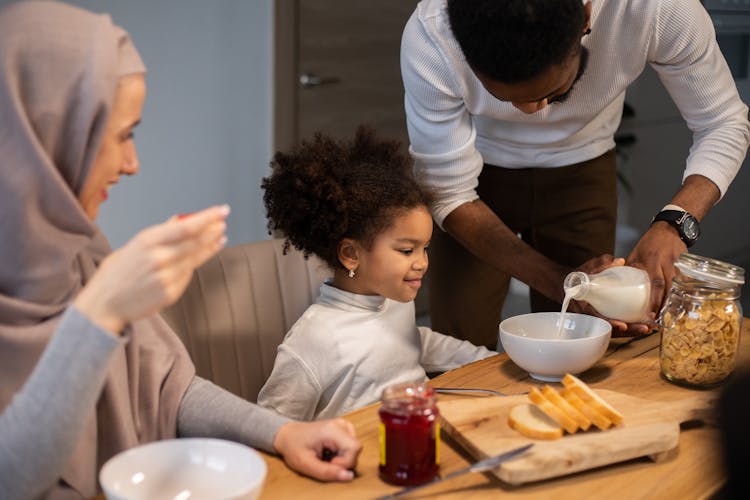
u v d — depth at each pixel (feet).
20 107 3.04
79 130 3.15
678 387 4.28
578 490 3.27
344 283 5.27
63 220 3.23
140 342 3.92
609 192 6.57
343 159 5.13
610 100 5.69
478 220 5.67
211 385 3.98
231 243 11.01
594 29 5.25
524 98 4.42
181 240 2.78
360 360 5.11
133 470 3.03
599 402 3.55
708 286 4.20
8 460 2.84
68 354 2.79
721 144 5.65
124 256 2.78
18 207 3.11
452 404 3.85
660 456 3.49
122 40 3.30
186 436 3.87
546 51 4.16
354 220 4.98
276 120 10.57
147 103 10.16
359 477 3.36
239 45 10.37
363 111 11.84
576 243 6.55
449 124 5.58
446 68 5.34
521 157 6.30
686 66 5.52
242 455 3.05
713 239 11.96
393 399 3.28
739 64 10.96
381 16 11.81
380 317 5.27
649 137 12.34
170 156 10.52
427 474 3.29
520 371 4.57
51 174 3.10
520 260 5.47
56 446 2.83
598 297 4.63
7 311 3.27
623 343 4.93
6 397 3.28
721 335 4.14
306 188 4.99
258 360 5.27
